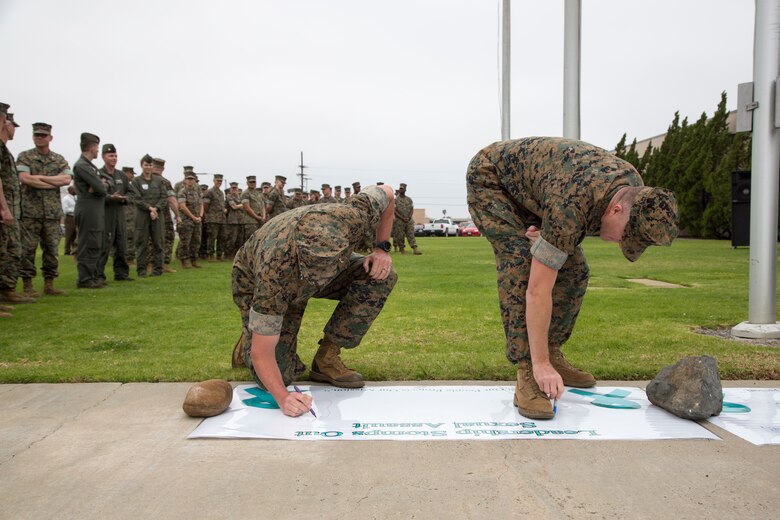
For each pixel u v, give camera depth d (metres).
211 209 12.69
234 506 1.67
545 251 2.23
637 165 32.09
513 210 2.54
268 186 14.90
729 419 2.42
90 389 2.81
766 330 3.96
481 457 2.03
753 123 4.04
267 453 2.06
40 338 4.09
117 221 8.09
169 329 4.47
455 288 7.27
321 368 2.92
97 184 7.17
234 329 4.48
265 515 1.62
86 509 1.65
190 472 1.90
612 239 2.18
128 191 8.91
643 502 1.70
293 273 2.27
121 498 1.72
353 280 2.88
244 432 2.24
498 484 1.82
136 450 2.08
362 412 2.50
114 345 3.85
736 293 6.55
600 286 7.39
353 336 2.88
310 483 1.82
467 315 5.11
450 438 2.21
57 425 2.33
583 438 2.21
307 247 2.20
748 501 1.71
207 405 2.39
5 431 2.26
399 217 14.97
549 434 2.25
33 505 1.67
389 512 1.64
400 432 2.27
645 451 2.09
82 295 6.55
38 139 6.29
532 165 2.37
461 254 15.29
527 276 2.51
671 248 15.90
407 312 5.29
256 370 2.47
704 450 2.10
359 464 1.97
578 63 5.73
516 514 1.63
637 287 7.26
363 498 1.72
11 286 5.81
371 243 12.95
